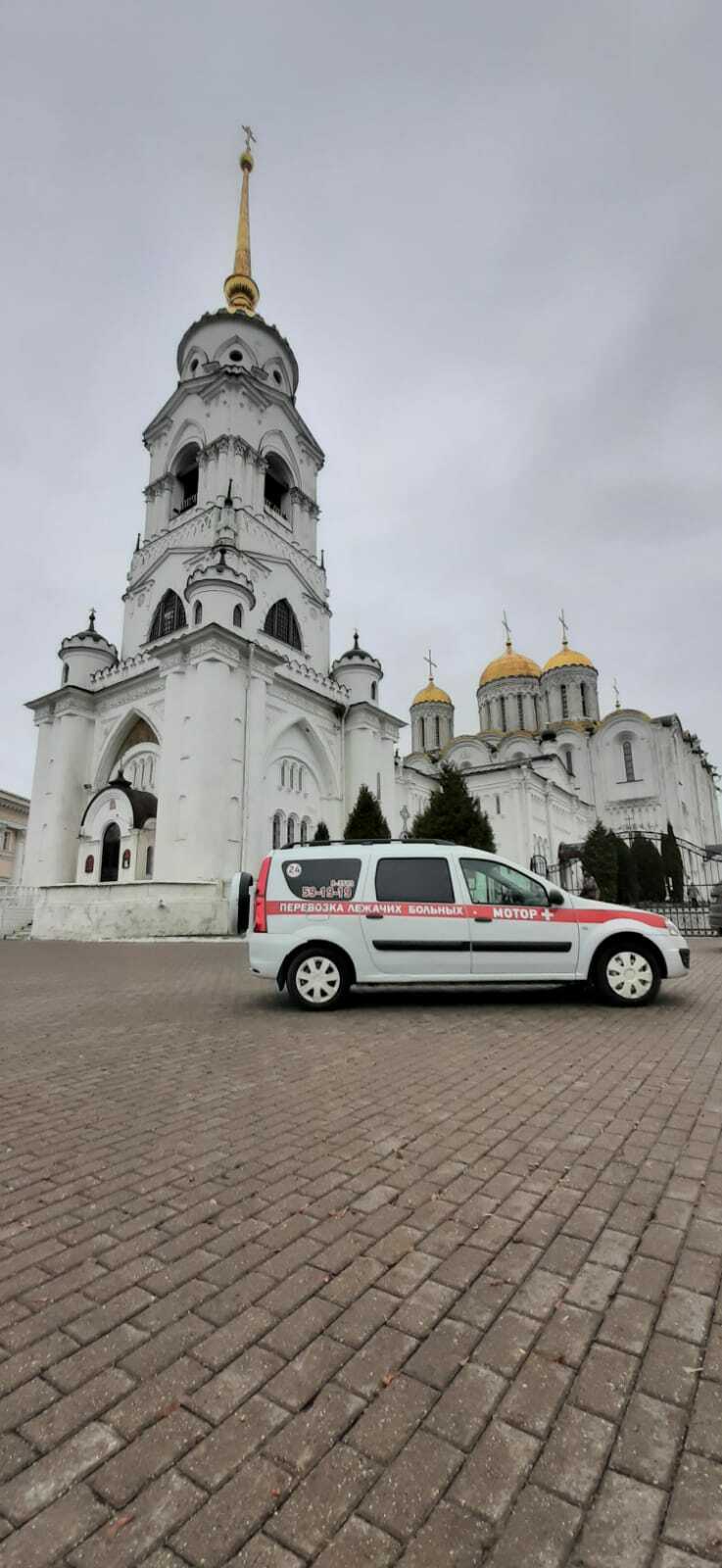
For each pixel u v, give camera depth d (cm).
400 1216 321
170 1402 208
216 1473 183
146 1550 162
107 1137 431
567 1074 541
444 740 6731
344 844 856
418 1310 251
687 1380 216
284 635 3544
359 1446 192
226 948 1881
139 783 3077
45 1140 429
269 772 3033
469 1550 162
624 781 5684
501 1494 177
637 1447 191
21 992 1065
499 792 4703
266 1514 172
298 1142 415
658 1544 164
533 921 813
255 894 854
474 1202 334
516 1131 425
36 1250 298
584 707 6353
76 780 3284
